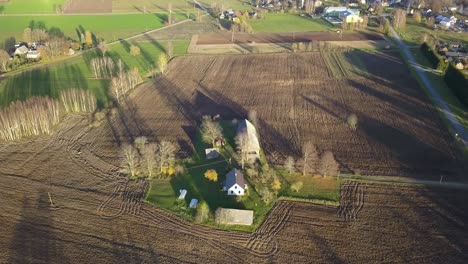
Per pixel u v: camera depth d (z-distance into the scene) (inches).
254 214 3100.4
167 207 3198.8
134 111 4726.9
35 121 4215.1
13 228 3002.0
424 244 2824.8
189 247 2837.1
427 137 4037.9
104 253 2787.9
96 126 4384.8
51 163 3777.1
